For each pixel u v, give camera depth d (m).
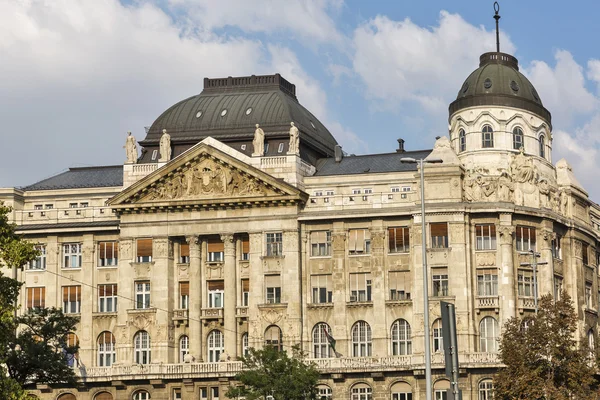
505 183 111.19
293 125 114.94
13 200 120.25
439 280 109.75
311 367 101.56
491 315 109.25
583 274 118.81
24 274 118.75
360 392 109.06
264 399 100.69
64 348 103.12
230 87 125.69
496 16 122.12
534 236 112.44
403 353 110.12
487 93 116.12
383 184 114.19
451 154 112.12
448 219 110.00
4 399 78.06
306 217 112.69
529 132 116.62
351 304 111.25
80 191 121.19
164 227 115.56
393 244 111.56
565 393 89.25
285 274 112.38
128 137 118.44
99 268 117.62
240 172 113.81
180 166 114.81
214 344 114.25
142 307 115.25
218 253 115.50
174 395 112.31
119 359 114.62
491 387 106.56
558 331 91.50
